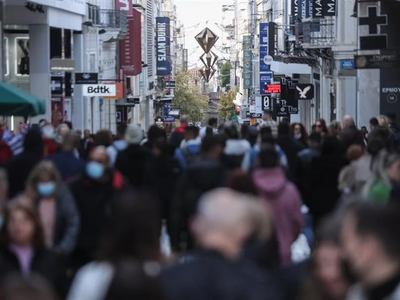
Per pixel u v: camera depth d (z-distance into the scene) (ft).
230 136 138.41
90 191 85.87
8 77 300.81
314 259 45.70
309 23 375.25
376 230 37.68
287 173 119.75
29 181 81.05
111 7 473.67
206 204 47.88
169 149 111.86
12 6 283.79
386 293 37.76
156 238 48.06
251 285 46.39
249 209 48.47
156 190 109.40
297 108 454.81
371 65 241.14
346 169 109.60
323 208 114.93
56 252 66.44
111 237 47.67
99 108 428.15
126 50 489.67
